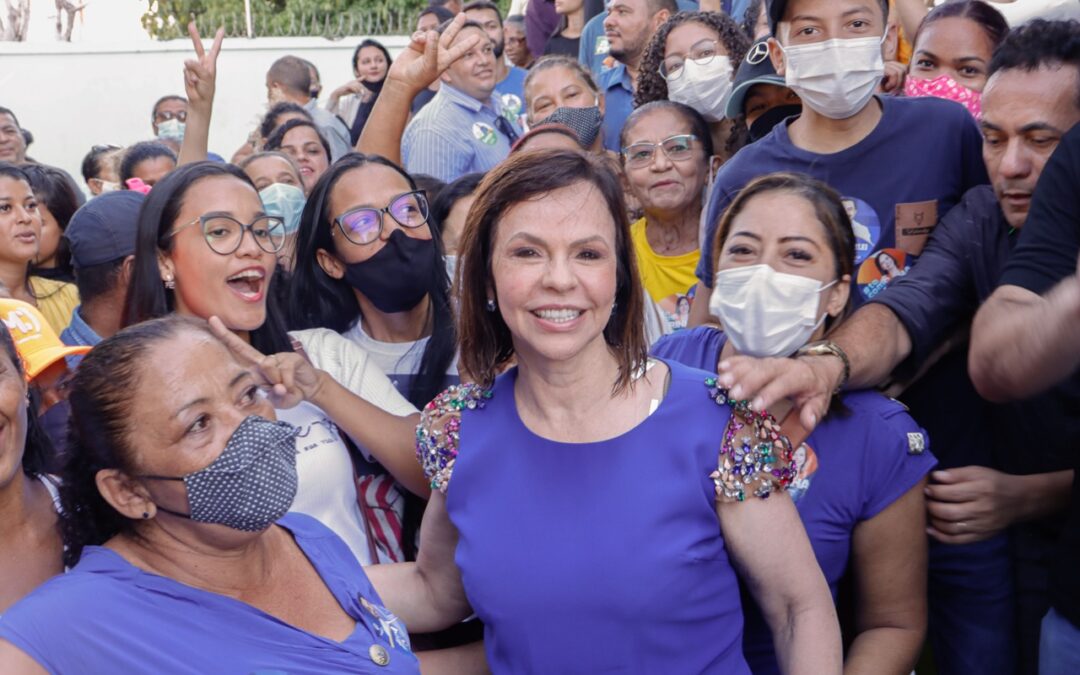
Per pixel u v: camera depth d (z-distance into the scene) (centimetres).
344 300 331
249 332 296
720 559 212
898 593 263
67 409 264
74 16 1383
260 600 207
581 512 208
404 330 333
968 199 298
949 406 302
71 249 337
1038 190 235
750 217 260
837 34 299
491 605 212
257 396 206
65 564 210
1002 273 255
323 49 1306
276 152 490
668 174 395
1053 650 249
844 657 272
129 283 291
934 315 279
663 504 205
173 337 199
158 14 1416
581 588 205
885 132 310
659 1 577
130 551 201
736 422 212
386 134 405
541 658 209
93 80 1331
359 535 282
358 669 205
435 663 255
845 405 258
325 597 215
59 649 183
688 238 405
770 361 221
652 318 401
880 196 308
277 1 1371
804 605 213
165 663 188
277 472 197
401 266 315
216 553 202
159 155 634
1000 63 278
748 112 383
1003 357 203
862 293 310
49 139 1338
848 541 258
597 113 457
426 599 248
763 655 252
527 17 828
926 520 270
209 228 282
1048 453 264
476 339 222
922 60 384
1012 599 296
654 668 206
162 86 1342
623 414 214
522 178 205
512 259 206
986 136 280
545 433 215
